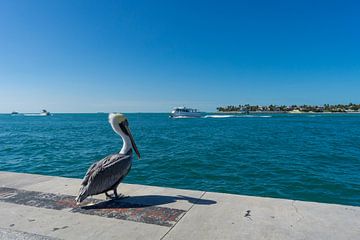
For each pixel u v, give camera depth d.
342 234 3.17
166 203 4.25
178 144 26.77
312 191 10.77
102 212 3.92
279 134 39.94
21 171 13.89
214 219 3.63
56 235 3.22
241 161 16.98
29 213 3.90
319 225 3.41
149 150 22.11
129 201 4.37
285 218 3.63
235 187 11.27
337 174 13.48
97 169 4.25
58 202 4.35
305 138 33.59
